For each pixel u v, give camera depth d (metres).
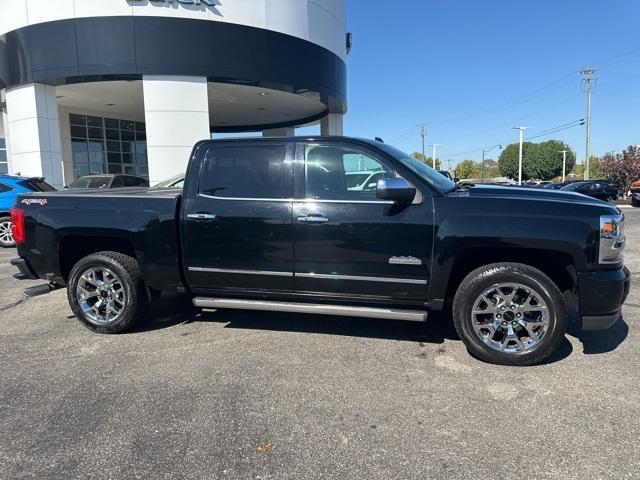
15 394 3.56
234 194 4.53
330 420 3.14
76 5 14.66
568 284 4.06
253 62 15.99
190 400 3.43
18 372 3.95
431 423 3.09
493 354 3.96
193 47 15.14
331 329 4.91
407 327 4.95
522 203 3.94
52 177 16.17
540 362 4.00
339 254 4.25
